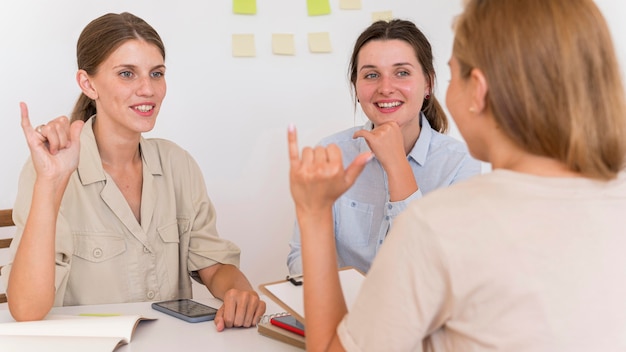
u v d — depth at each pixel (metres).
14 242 1.47
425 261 0.68
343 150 1.75
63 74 2.59
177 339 1.17
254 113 2.85
